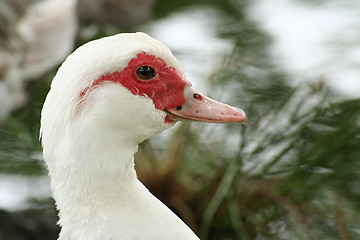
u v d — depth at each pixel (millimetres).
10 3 10281
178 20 12727
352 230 8891
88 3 11305
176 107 5867
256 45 11844
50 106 5449
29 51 10250
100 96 5414
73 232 5535
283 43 11906
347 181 9164
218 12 12969
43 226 9102
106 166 5457
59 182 5527
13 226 9031
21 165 9719
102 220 5469
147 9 11992
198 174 9094
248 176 8992
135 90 5582
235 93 10469
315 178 9070
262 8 13062
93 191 5480
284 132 9133
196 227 8930
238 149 9070
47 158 5531
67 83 5395
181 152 9117
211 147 9312
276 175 9031
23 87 10258
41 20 10430
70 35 10648
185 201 9039
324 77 10055
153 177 9008
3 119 10148
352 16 12570
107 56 5445
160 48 5684
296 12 12836
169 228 5582
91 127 5383
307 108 9531
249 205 8969
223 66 10109
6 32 10086
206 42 11891
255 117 9859
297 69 11172
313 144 9219
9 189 9664
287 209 8891
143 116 5660
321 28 12250
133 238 5461
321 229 8859
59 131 5418
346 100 9906
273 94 10484
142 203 5562
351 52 11500
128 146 5602
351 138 9227
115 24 11594
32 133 10062
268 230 8922
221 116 5914
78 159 5410
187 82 5875
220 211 8953
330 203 9031
